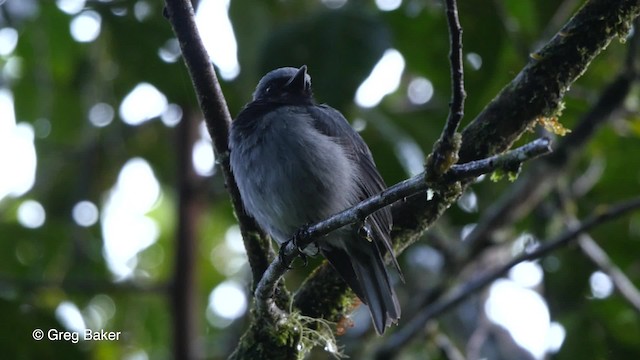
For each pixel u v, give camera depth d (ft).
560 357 40.32
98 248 47.60
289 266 23.82
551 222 42.19
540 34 38.52
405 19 40.27
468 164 19.30
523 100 25.35
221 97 25.31
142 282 42.88
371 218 25.52
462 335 43.27
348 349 39.37
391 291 27.40
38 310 36.88
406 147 39.68
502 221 38.11
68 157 48.96
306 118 28.81
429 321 35.47
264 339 25.71
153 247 54.80
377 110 40.52
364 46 35.32
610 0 24.48
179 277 43.52
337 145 28.91
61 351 36.81
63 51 45.85
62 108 47.75
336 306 27.50
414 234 27.04
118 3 40.34
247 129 28.30
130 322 50.37
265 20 39.40
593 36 24.70
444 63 40.06
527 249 39.11
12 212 48.70
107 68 46.50
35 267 45.93
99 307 50.39
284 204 27.78
